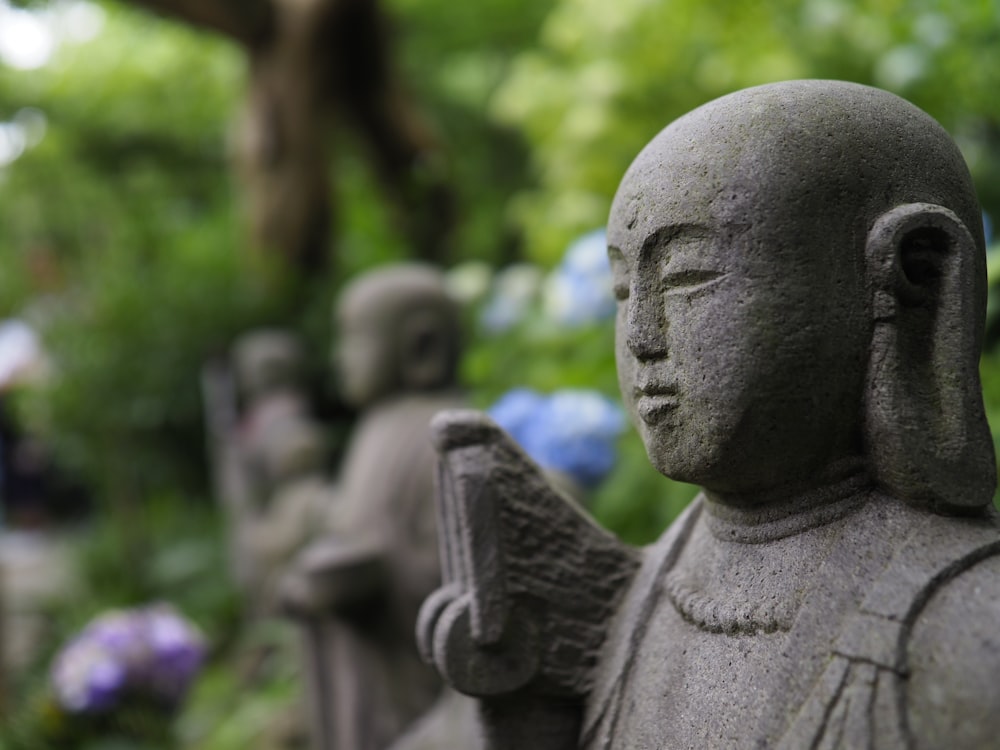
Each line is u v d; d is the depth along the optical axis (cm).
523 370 387
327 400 778
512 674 174
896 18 338
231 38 698
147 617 481
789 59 387
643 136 443
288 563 535
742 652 153
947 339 148
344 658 366
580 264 340
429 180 761
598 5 450
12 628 700
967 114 327
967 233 149
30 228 926
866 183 151
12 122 871
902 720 136
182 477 824
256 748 473
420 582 358
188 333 795
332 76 721
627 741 164
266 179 730
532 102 530
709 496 167
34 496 1052
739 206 151
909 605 140
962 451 147
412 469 365
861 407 152
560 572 178
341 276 788
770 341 150
